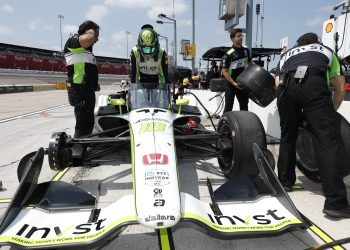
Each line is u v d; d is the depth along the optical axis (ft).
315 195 11.93
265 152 10.35
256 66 14.70
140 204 7.52
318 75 10.52
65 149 11.18
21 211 7.83
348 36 22.68
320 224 9.62
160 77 17.92
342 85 11.09
